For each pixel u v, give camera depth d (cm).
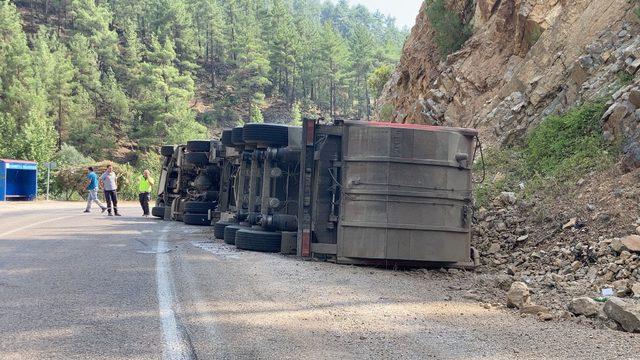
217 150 1772
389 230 1007
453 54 2292
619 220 1014
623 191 1080
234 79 12694
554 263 995
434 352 541
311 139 1070
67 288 751
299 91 13850
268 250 1145
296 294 764
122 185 4916
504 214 1253
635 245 908
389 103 2950
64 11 13550
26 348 508
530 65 1792
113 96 9675
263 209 1204
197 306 675
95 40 11381
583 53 1612
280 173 1193
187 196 2070
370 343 564
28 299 684
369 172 1022
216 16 14150
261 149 1257
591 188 1163
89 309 647
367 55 13150
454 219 1027
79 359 484
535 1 1944
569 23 1730
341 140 1061
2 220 1900
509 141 1653
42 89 8194
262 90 13288
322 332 595
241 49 12781
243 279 847
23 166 4119
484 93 2016
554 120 1481
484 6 2253
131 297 709
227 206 1703
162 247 1188
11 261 953
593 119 1371
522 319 684
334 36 13475
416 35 2852
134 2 13925
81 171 4825
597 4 1680
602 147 1284
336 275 916
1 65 8069
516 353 544
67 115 8750
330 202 1066
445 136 1025
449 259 1019
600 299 757
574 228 1067
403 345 560
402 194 1010
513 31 2025
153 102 9294
